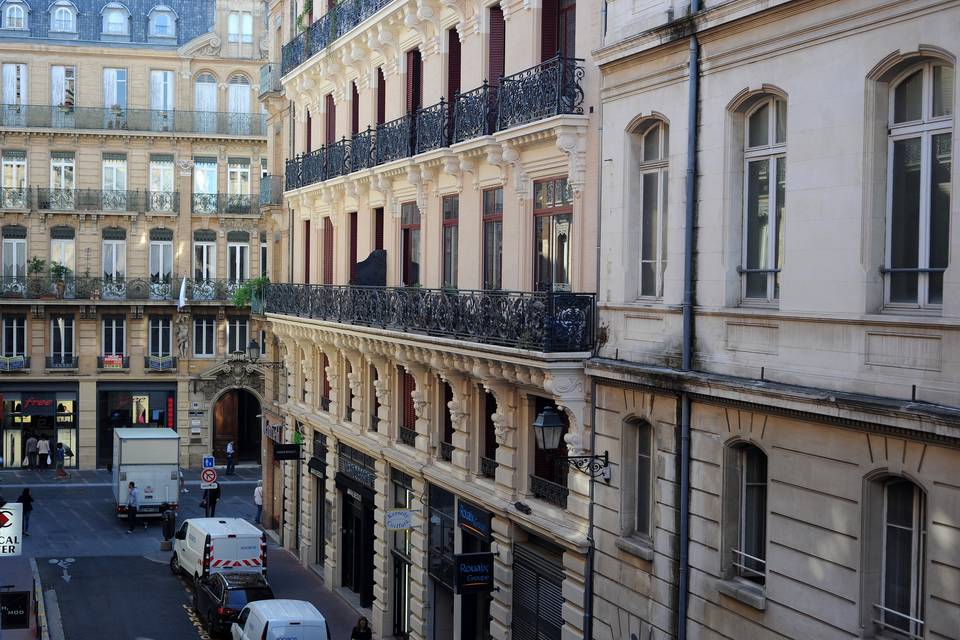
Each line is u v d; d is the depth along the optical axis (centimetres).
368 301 2789
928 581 1186
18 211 5506
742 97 1500
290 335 3678
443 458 2595
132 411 5650
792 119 1397
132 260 5684
